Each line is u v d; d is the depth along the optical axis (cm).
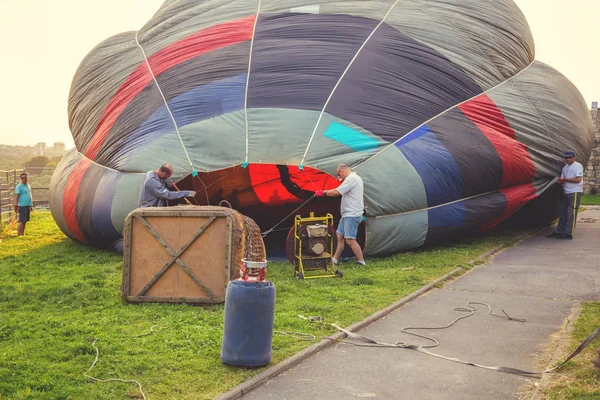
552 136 1437
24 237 1560
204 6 1543
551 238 1458
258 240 914
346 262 1108
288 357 590
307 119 1160
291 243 995
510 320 744
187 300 798
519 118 1391
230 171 1388
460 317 755
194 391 506
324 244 1001
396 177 1136
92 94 1455
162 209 819
